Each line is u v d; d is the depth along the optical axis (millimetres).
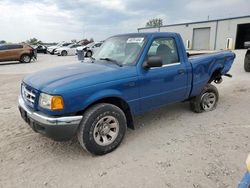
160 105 4289
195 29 37250
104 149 3500
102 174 3076
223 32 33750
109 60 4164
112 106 3514
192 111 5359
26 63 18859
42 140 4043
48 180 2982
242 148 3643
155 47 4102
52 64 17406
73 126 3188
